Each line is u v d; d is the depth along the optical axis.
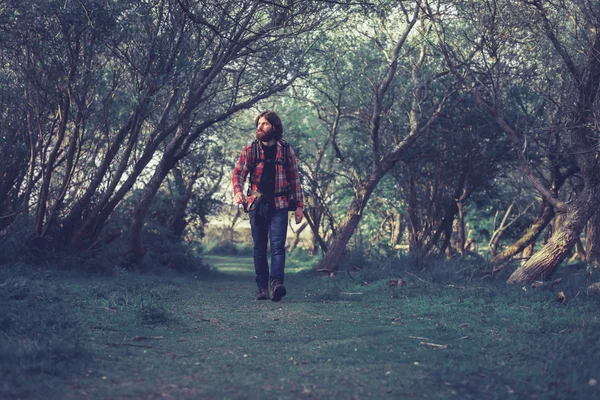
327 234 29.27
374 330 4.18
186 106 10.41
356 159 15.66
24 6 7.99
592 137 8.38
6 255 9.32
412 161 15.21
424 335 3.99
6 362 2.79
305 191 17.19
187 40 9.32
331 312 5.23
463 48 11.83
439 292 6.75
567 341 3.67
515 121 12.76
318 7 9.66
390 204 21.27
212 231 43.16
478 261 12.85
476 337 3.89
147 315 4.41
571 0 8.73
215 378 2.71
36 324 3.81
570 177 15.68
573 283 7.34
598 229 13.05
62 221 10.91
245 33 9.53
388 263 12.22
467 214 23.88
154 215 18.88
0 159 9.81
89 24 8.34
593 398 2.47
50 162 9.84
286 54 11.10
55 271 9.12
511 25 9.45
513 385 2.64
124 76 10.05
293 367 2.98
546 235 18.94
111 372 2.76
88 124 10.60
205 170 18.86
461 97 13.73
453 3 10.45
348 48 13.48
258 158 5.96
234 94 11.65
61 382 2.52
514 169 15.30
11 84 9.66
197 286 9.09
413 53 14.57
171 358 3.16
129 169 12.34
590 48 8.30
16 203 10.62
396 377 2.78
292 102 19.61
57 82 9.02
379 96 13.71
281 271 6.17
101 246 11.75
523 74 11.08
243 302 6.05
